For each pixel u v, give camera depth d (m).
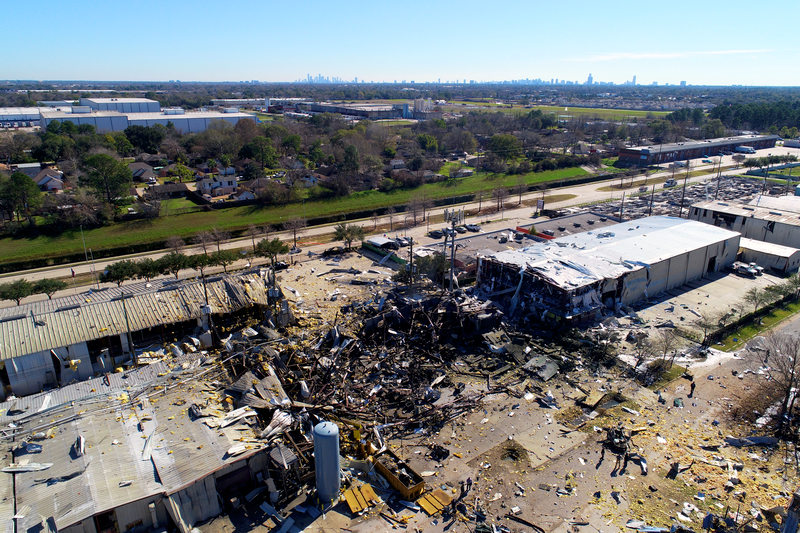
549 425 35.44
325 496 28.23
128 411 32.31
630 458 32.19
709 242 62.44
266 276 51.66
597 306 50.78
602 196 111.69
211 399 33.94
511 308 52.72
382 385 39.00
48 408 32.53
